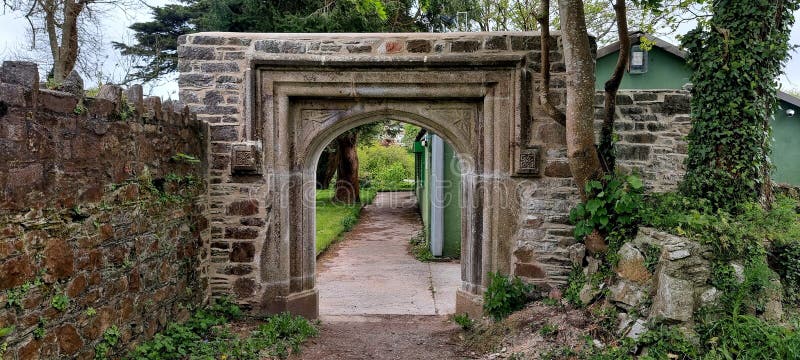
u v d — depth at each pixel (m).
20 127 2.59
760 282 3.74
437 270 8.64
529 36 5.17
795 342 3.22
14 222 2.58
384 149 28.58
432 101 5.39
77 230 3.13
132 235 3.80
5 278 2.52
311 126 5.43
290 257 5.53
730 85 4.73
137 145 3.84
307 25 10.94
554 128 5.24
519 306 5.29
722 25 4.80
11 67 2.60
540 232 5.34
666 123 6.46
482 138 5.41
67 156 3.01
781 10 4.82
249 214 5.32
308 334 5.10
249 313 5.40
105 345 3.43
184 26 15.68
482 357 4.59
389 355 4.73
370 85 5.21
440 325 5.71
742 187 4.71
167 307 4.40
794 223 4.53
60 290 2.97
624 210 4.55
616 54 9.09
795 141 9.51
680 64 8.83
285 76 5.18
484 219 5.42
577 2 4.37
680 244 3.86
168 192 4.39
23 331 2.66
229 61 5.19
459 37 5.15
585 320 4.33
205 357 4.09
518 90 5.13
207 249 5.30
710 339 3.50
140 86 3.88
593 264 4.86
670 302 3.65
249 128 5.16
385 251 10.53
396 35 5.16
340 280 7.91
